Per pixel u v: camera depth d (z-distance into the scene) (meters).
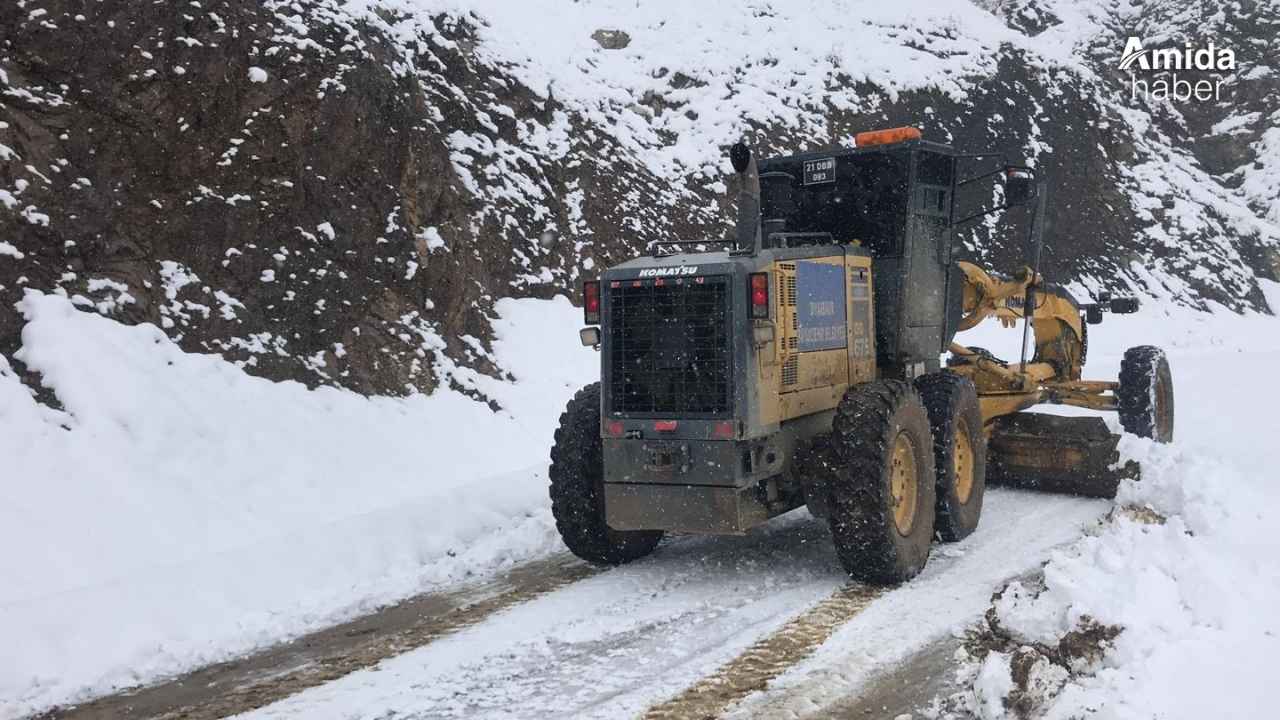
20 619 5.42
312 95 10.25
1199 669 4.07
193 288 8.95
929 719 4.17
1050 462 8.07
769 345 5.99
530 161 13.35
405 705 4.55
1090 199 23.53
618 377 6.16
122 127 9.05
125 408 7.78
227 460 7.91
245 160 9.65
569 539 6.53
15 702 4.79
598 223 13.84
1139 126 28.42
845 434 5.91
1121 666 4.22
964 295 8.55
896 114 20.83
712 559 6.76
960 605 5.59
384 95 10.95
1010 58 24.12
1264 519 6.00
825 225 7.34
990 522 7.39
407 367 10.02
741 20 21.12
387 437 9.06
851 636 5.16
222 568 6.32
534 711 4.41
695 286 5.95
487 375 10.77
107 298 8.41
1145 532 5.62
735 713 4.29
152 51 9.41
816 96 19.89
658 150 16.33
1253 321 23.53
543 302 12.39
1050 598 4.86
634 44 18.88
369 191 10.52
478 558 6.92
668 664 4.89
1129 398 8.98
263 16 10.37
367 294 10.11
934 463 6.51
